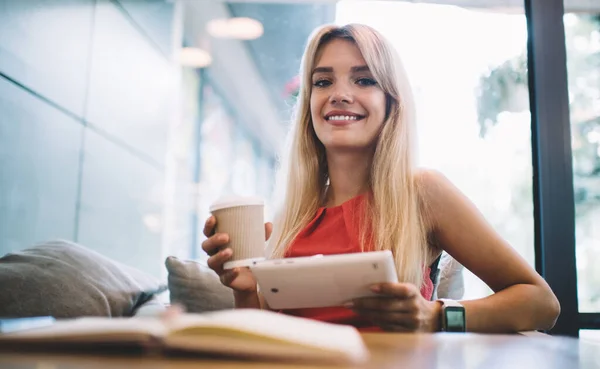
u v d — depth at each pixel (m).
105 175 2.94
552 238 2.02
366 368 0.52
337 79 1.51
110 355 0.56
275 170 1.86
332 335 0.58
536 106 2.08
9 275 1.52
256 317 0.61
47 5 2.18
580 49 2.12
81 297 1.58
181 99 5.92
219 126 8.35
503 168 2.15
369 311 0.99
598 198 2.05
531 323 1.24
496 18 2.20
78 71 2.53
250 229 1.10
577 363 0.60
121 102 3.22
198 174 7.02
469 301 1.21
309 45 1.58
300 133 1.64
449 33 2.14
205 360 0.53
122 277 1.82
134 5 3.43
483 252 1.36
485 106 2.15
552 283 2.00
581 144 2.09
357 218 1.44
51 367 0.48
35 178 2.09
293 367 0.51
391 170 1.45
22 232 1.98
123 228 3.29
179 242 5.63
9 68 1.89
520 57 2.17
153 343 0.54
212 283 1.87
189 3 5.44
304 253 1.43
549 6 2.10
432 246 1.49
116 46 3.10
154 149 4.06
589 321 1.98
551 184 2.04
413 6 2.00
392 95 1.50
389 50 1.52
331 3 4.75
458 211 1.41
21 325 0.63
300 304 1.03
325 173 1.67
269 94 8.73
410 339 0.81
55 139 2.27
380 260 0.90
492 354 0.66
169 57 4.57
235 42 6.65
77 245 1.84
